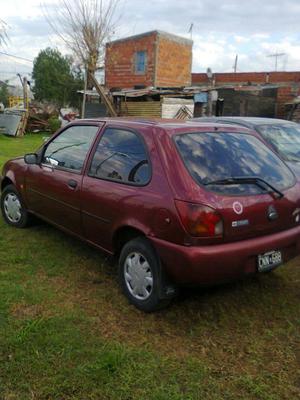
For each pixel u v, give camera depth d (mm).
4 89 38906
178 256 3256
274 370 2955
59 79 43188
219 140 3867
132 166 3781
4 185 5859
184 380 2811
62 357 2967
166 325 3477
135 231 3695
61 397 2609
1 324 3332
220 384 2791
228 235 3312
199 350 3156
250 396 2693
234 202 3342
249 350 3176
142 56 25109
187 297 3943
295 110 22250
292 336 3371
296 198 3842
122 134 4055
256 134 4383
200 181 3367
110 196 3869
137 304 3686
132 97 20984
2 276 4211
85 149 4453
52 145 5031
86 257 4762
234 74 29844
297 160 6066
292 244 3793
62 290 3990
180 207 3246
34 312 3557
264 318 3637
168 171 3439
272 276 4473
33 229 5629
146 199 3498
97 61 22922
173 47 25516
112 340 3219
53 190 4734
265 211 3523
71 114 26500
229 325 3514
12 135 21156
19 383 2709
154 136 3693
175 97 20500
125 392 2668
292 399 2682
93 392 2656
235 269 3354
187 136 3715
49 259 4680
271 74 28656
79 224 4402
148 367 2918
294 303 3908
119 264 3883
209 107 19469
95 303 3775
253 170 3748
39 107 27406
